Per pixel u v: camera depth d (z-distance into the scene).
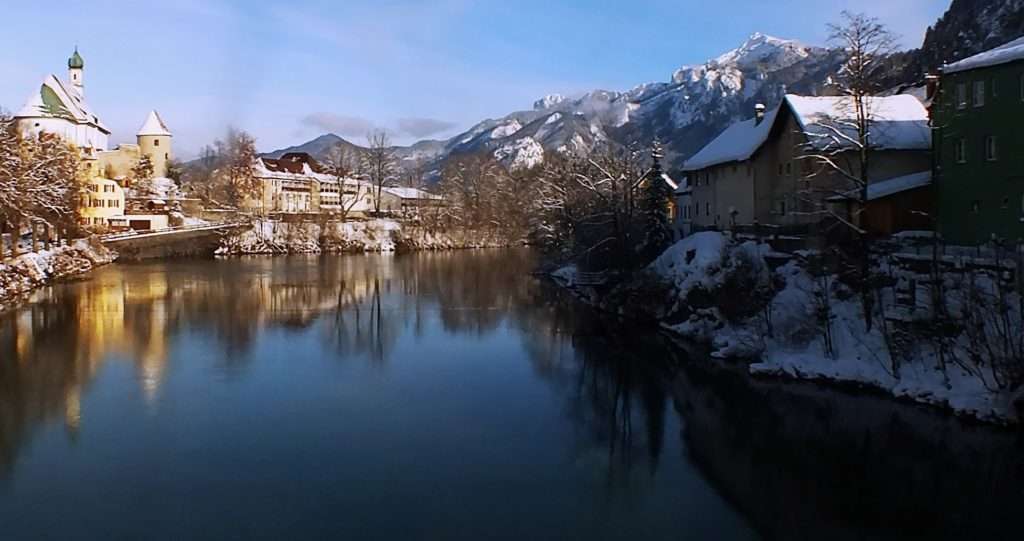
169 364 38.59
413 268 93.62
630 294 54.28
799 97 51.59
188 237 111.06
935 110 40.25
